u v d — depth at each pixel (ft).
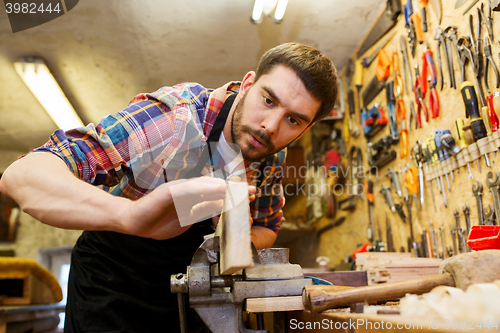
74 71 10.36
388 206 7.71
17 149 15.57
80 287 3.31
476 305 1.47
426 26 6.22
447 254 5.49
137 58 9.84
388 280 4.68
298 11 8.22
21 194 2.15
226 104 3.38
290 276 2.57
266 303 2.37
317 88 2.94
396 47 7.41
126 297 3.18
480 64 4.79
